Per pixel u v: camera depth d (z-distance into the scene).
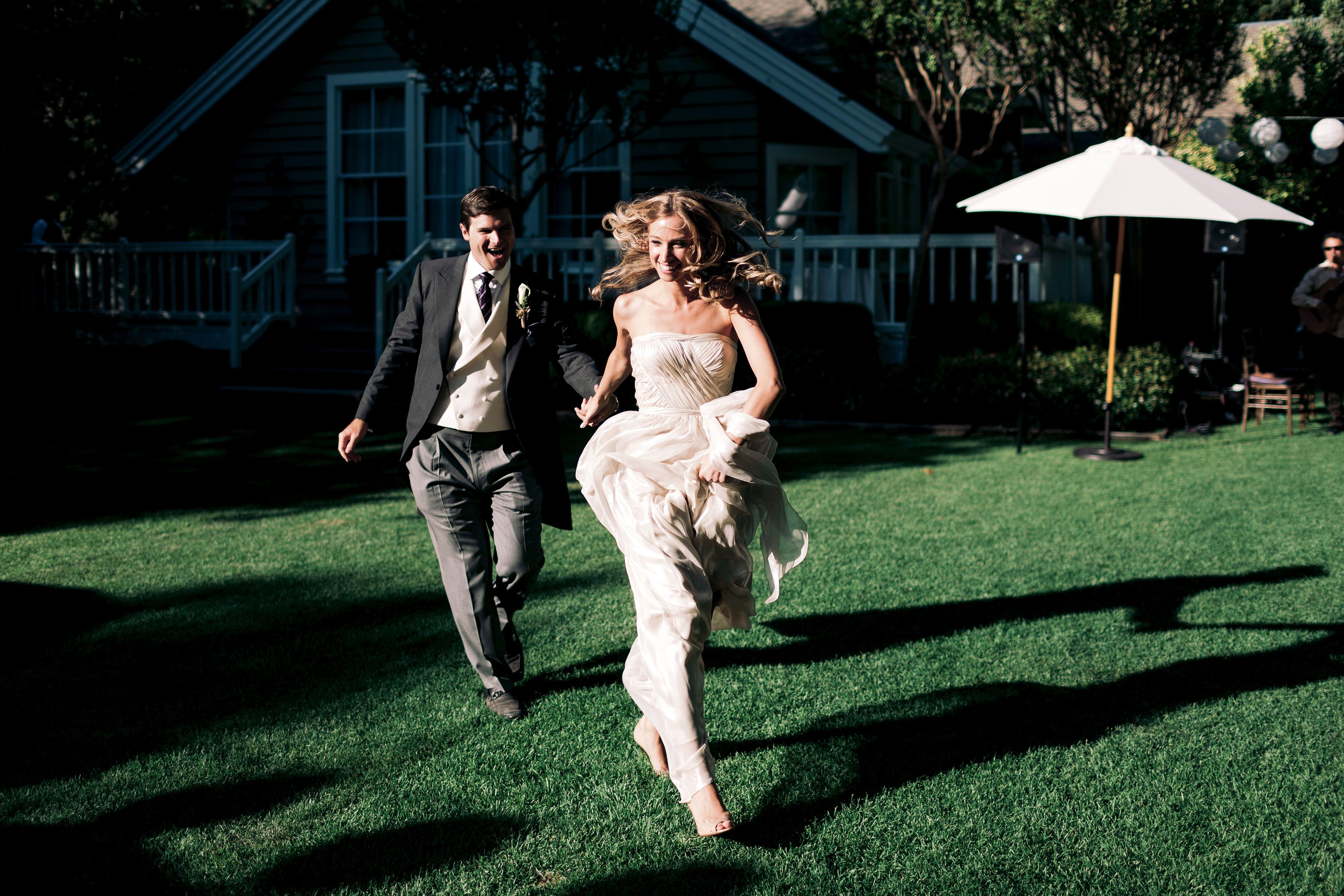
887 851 2.78
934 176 12.32
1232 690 3.81
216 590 5.33
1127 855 2.75
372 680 4.07
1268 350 13.34
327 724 3.64
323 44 16.02
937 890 2.60
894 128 13.15
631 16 11.82
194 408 12.21
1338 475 7.88
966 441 10.06
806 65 13.37
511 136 15.30
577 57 11.96
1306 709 3.62
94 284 16.05
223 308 17.62
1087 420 10.34
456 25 11.80
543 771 3.30
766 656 4.28
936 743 3.43
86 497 7.68
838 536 6.22
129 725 3.63
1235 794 3.04
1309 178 13.85
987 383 10.58
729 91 14.48
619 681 4.05
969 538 6.13
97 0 19.08
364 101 16.11
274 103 16.44
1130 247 13.30
